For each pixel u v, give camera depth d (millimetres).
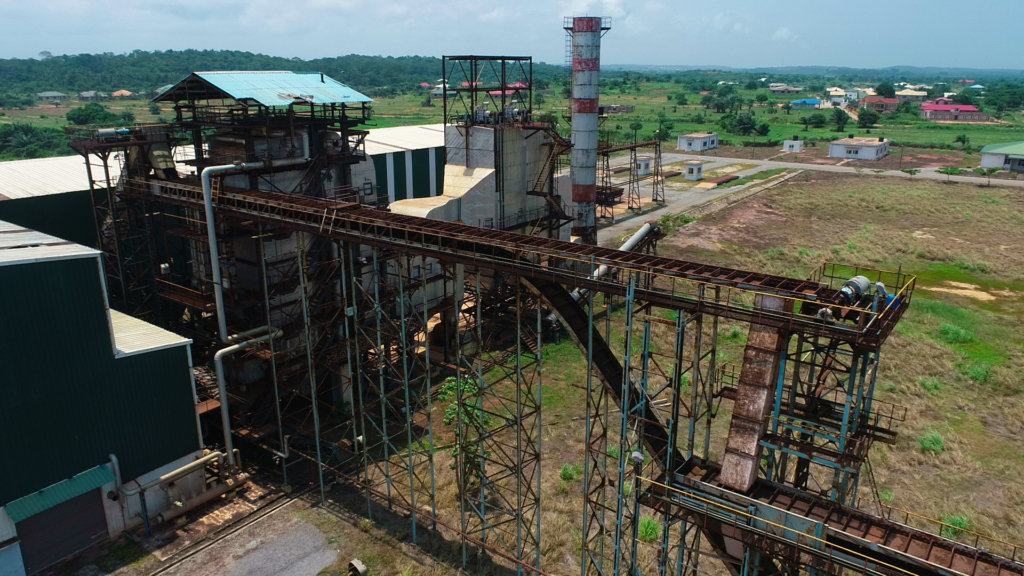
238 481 30781
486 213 48031
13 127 136625
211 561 26156
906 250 72375
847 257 69812
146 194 36125
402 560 26203
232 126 34219
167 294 36750
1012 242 76312
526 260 23594
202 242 34594
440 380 40375
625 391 20297
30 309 24266
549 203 51562
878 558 16766
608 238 74688
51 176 41875
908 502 28922
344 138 38656
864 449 17719
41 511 24719
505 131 47688
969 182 111812
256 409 34375
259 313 34344
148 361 28016
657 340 46000
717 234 79500
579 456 32844
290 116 35188
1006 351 46188
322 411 36344
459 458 26328
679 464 21188
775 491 18938
